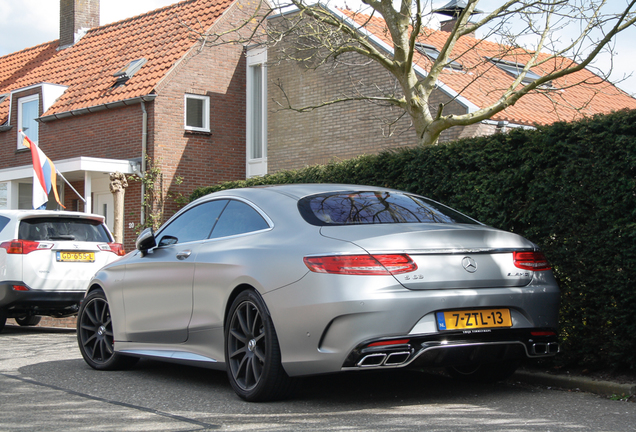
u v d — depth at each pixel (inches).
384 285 168.9
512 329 180.2
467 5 350.0
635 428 158.2
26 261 378.3
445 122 347.3
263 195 211.5
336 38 389.7
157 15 901.2
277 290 181.2
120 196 688.4
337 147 645.3
